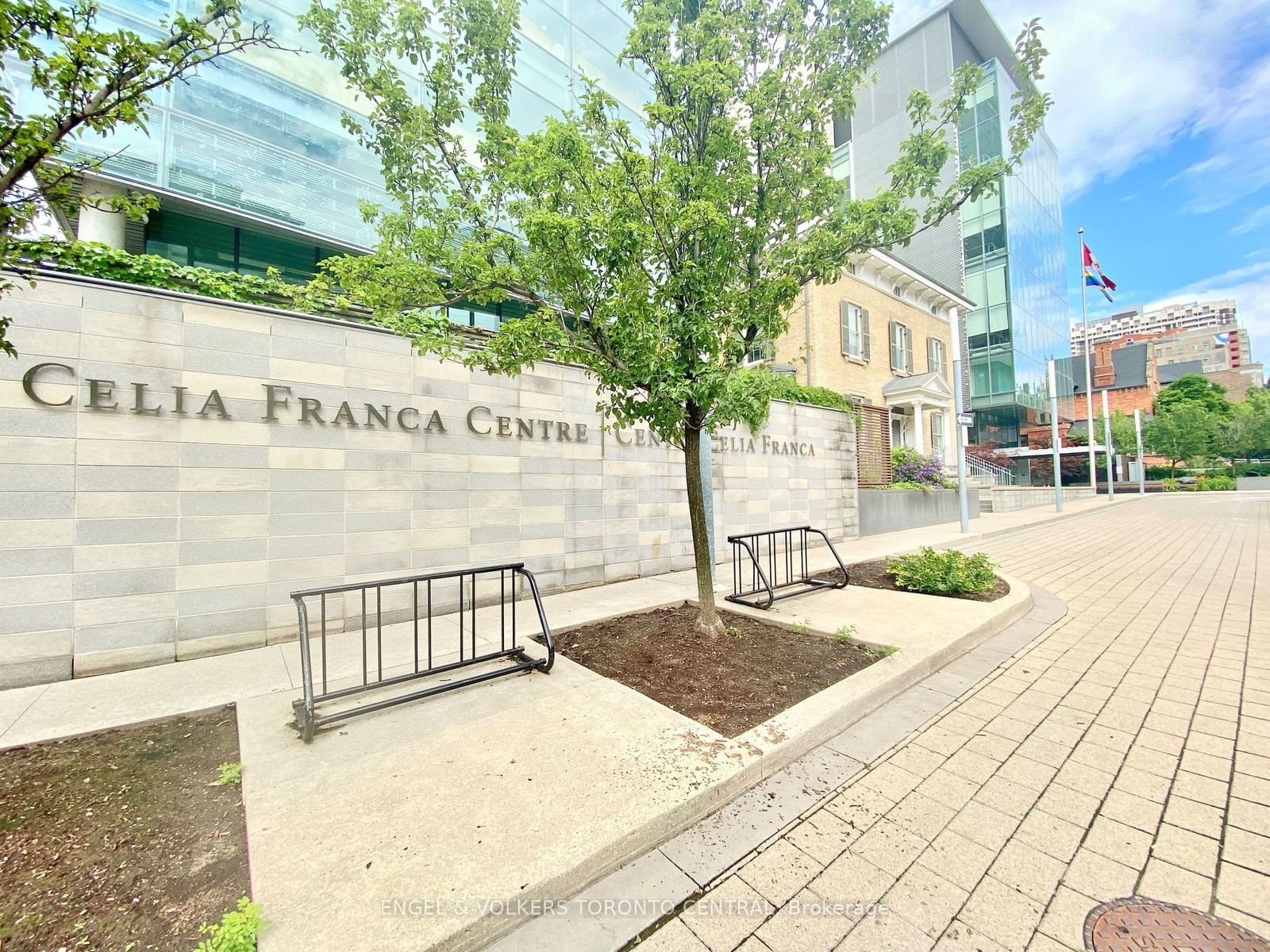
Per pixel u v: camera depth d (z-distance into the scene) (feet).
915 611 18.52
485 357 14.07
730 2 14.94
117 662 14.08
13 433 13.15
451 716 11.07
